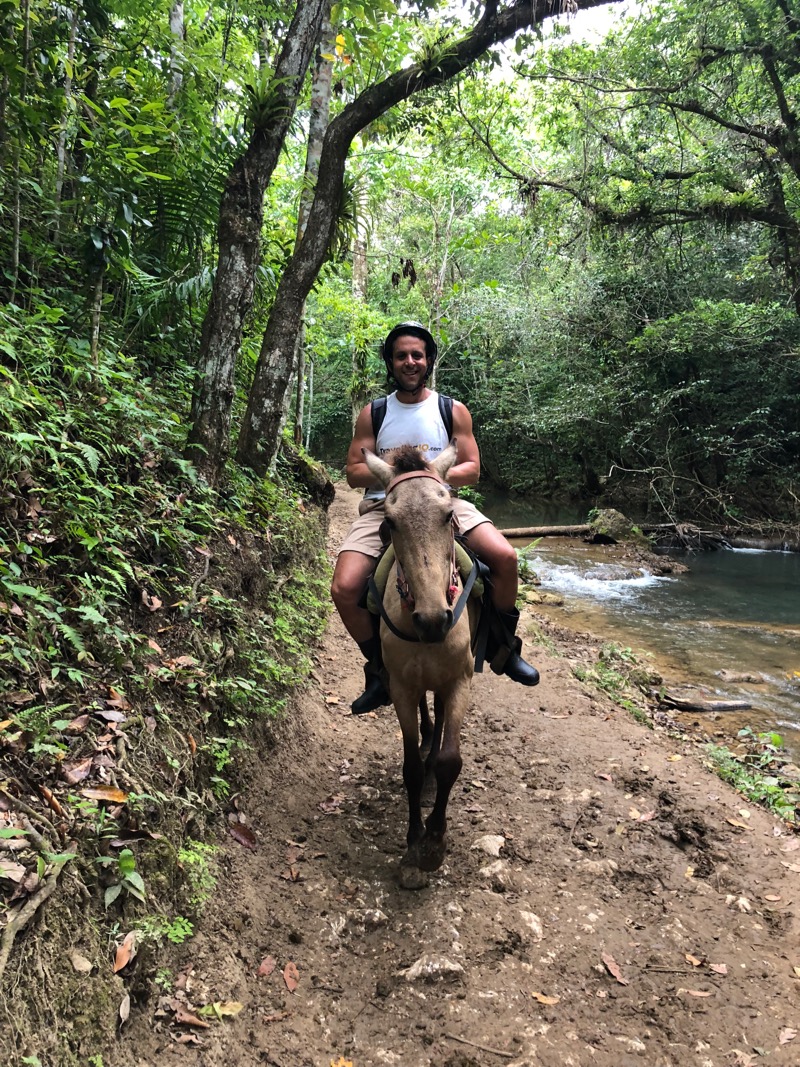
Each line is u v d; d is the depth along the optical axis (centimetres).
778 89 1240
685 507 1858
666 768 478
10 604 292
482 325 2205
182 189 606
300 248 626
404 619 310
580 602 1101
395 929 306
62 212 564
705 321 1612
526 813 409
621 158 1412
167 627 371
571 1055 251
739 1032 265
